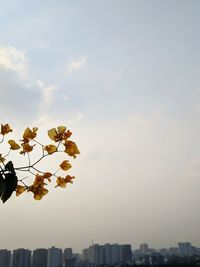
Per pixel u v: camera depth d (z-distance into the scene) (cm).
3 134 270
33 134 271
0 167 251
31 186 262
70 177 272
